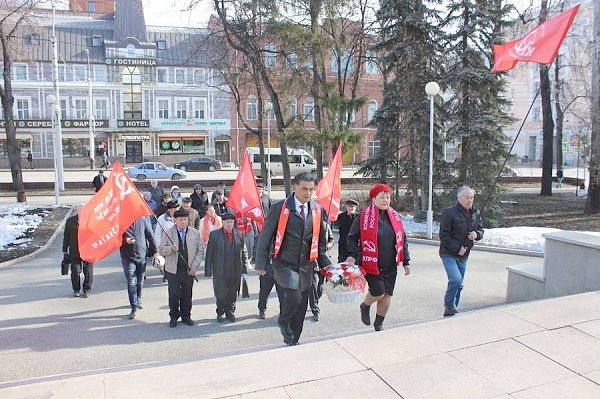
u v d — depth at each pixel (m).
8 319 7.91
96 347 6.69
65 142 51.34
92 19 55.47
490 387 3.85
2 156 50.34
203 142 55.09
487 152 17.86
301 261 5.23
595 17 17.91
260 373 4.06
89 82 48.50
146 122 53.06
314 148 20.72
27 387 3.83
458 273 7.06
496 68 8.78
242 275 8.78
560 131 34.69
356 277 5.60
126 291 9.72
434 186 19.77
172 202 9.79
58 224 18.19
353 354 4.41
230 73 26.17
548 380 3.97
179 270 7.50
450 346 4.58
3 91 25.31
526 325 5.11
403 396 3.71
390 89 20.64
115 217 7.79
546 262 7.65
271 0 19.38
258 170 42.12
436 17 19.11
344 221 8.46
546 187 28.55
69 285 10.23
